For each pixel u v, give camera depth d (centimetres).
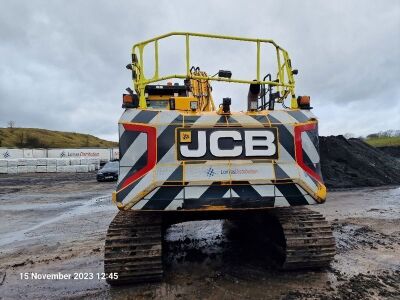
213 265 421
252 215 430
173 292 346
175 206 330
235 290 346
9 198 1340
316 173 365
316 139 378
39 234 690
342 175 1401
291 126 368
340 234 580
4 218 896
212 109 683
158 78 405
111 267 344
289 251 359
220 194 336
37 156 4538
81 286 386
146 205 330
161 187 333
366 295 330
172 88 644
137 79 417
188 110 373
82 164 3734
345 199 1017
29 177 2825
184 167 341
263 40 436
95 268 453
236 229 570
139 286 362
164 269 409
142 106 404
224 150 351
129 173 340
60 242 612
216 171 342
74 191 1568
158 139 346
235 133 356
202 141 350
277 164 354
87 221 816
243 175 343
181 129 350
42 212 982
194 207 331
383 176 1430
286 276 377
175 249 500
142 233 356
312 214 397
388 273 391
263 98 483
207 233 601
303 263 366
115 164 2255
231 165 346
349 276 378
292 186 347
